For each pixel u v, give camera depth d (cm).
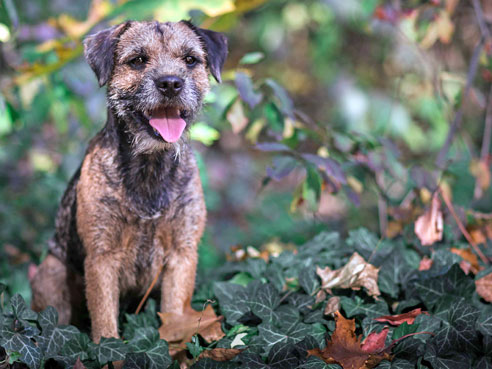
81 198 327
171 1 392
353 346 270
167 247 338
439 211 379
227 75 418
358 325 304
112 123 327
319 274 332
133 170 321
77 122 643
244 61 421
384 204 489
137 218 325
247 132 450
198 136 411
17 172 637
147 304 353
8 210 542
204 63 347
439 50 702
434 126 758
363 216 707
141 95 318
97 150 329
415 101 786
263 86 418
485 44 483
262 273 372
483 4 592
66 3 618
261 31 901
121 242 329
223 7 392
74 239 353
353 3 754
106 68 329
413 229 384
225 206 827
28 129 650
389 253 356
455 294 313
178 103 320
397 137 796
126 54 327
